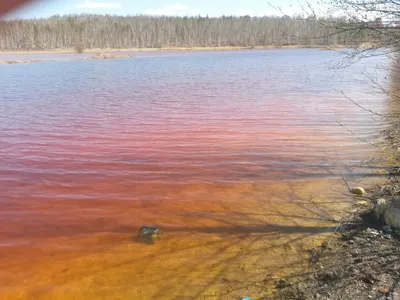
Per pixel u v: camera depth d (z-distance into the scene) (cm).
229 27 9238
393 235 466
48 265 462
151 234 518
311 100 1582
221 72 3130
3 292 411
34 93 1977
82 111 1441
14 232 543
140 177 742
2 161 843
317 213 562
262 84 2223
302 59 4659
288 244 479
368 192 624
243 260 450
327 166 769
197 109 1449
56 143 988
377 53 550
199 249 482
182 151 899
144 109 1469
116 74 3083
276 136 1014
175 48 8362
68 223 567
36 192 679
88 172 772
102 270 447
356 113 1266
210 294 393
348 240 468
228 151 892
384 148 859
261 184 691
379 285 364
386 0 487
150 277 429
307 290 377
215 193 659
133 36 8106
